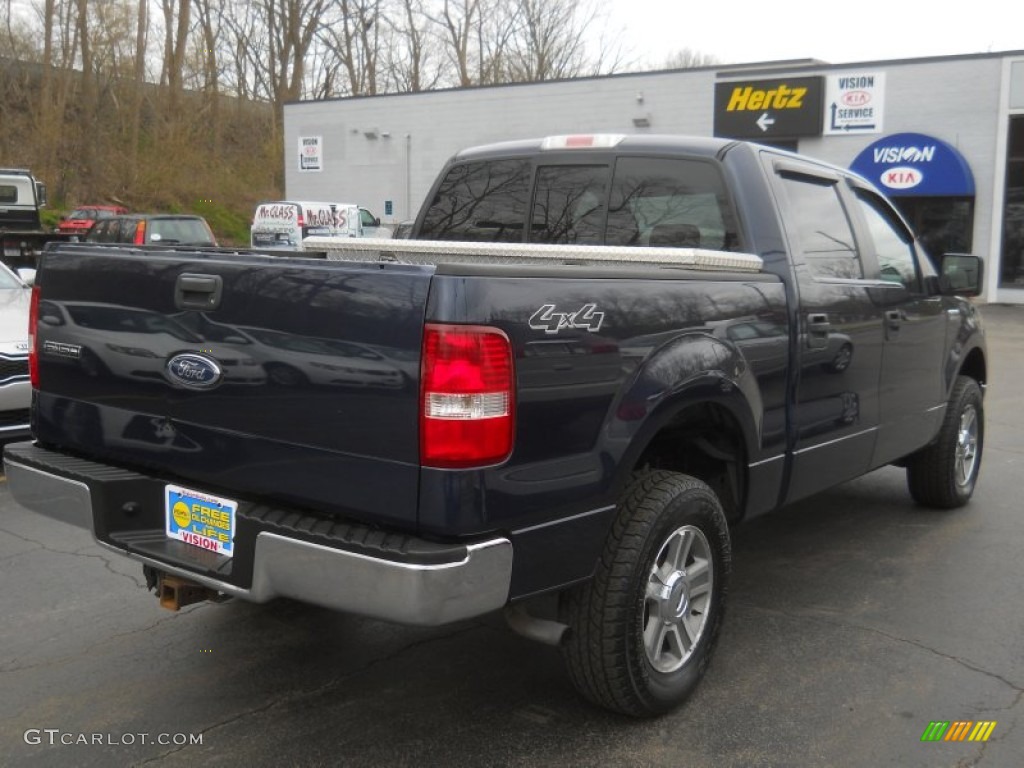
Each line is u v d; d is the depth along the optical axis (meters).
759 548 5.29
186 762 3.08
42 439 3.66
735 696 3.55
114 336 3.33
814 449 4.21
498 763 3.09
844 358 4.36
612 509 3.09
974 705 3.50
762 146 4.30
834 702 3.51
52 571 4.77
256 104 50.59
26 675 3.68
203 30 46.06
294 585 2.83
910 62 22.77
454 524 2.66
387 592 2.65
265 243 28.75
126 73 40.81
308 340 2.84
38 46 41.12
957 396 5.81
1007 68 21.70
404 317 2.66
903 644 4.02
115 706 3.45
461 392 2.62
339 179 34.44
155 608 4.34
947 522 5.80
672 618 3.36
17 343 6.23
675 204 4.30
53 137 37.69
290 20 48.12
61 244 3.55
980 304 22.33
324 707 3.46
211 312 3.04
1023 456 7.65
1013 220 22.27
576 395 2.91
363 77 51.81
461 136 31.45
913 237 5.40
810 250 4.28
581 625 3.14
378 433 2.72
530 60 52.16
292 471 2.91
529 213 4.82
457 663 3.82
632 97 27.44
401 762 3.09
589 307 2.95
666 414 3.21
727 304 3.58
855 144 23.83
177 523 3.24
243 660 3.84
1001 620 4.29
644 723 3.34
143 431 3.29
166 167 41.06
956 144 22.48
